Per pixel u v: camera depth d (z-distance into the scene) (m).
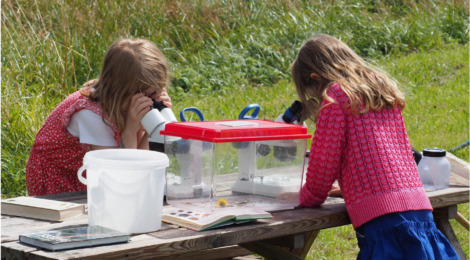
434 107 7.70
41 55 6.75
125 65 3.00
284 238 2.71
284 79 8.74
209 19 9.75
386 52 9.62
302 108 3.14
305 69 2.96
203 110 7.29
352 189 2.73
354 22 10.20
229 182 2.57
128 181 2.28
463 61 9.11
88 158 2.35
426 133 6.88
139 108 3.00
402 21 10.46
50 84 6.21
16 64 6.51
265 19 10.12
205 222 2.35
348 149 2.75
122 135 3.11
